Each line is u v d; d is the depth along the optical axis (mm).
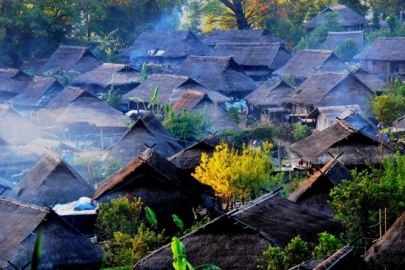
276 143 119875
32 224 67688
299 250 56750
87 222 81812
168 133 111688
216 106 132125
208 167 83438
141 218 78312
